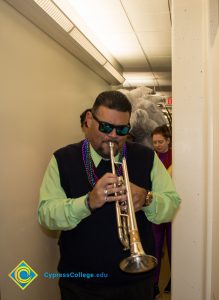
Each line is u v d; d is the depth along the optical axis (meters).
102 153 1.47
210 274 1.83
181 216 1.96
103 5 2.71
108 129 1.38
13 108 1.88
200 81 1.92
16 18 1.93
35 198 2.15
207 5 1.83
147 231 1.56
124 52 4.09
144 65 4.73
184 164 1.95
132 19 3.02
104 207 1.49
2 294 1.72
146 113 3.26
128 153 1.58
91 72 3.74
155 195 1.48
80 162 1.56
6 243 1.78
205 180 1.84
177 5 1.93
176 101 1.96
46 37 2.40
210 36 1.83
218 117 1.61
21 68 1.98
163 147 2.88
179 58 1.94
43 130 2.32
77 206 1.36
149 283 1.54
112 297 1.50
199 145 1.93
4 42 1.79
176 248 1.97
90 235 1.49
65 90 2.83
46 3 1.96
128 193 1.32
